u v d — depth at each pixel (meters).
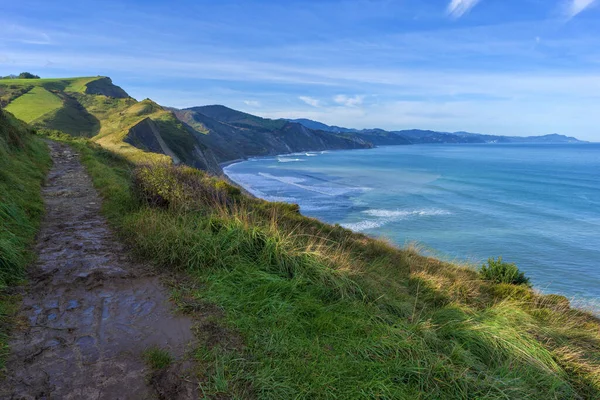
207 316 3.98
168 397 2.74
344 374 3.24
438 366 3.52
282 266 5.42
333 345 3.73
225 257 5.41
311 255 5.79
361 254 9.29
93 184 11.25
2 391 2.59
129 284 4.57
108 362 3.07
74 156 18.69
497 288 9.14
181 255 5.30
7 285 4.11
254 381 3.01
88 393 2.69
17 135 13.46
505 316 5.44
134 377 2.91
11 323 3.43
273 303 4.33
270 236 6.06
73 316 3.72
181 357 3.23
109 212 7.75
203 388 2.85
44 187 10.19
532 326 5.43
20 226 5.84
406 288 7.09
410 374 3.41
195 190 8.13
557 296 9.37
